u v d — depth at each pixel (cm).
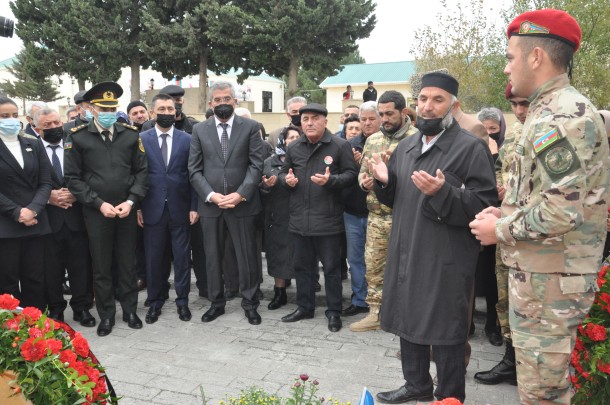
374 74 3669
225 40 2314
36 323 221
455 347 286
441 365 290
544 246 203
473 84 1916
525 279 207
